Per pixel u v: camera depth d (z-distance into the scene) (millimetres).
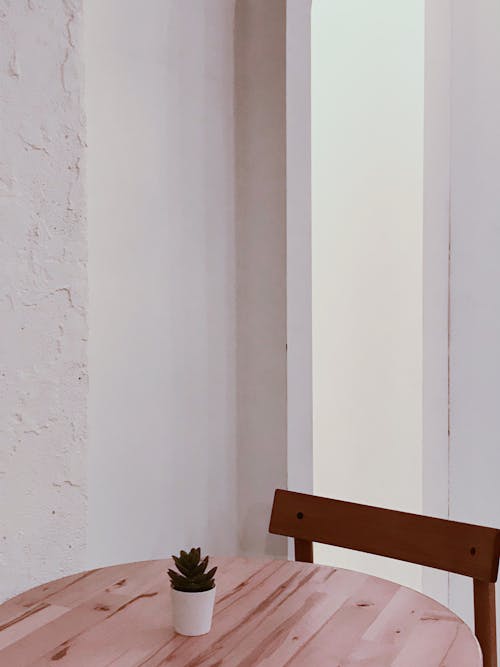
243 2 2186
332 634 1277
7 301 1511
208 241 2115
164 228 1981
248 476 2246
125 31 1857
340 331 2633
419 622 1323
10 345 1519
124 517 1907
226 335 2188
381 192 2744
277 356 2193
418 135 2857
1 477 1515
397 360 2820
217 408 2164
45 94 1560
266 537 2230
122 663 1184
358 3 2652
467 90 2680
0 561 1518
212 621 1328
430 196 2779
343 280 2639
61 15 1578
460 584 2734
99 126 1804
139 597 1427
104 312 1832
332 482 2625
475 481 2709
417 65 2834
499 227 2639
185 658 1197
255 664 1176
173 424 2031
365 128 2693
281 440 2197
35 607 1384
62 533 1626
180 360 2045
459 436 2734
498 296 2646
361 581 1508
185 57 2025
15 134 1512
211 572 1289
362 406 2711
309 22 2197
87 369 1663
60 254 1598
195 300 2082
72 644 1246
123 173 1866
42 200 1562
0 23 1477
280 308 2182
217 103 2127
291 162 2164
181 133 2021
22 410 1544
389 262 2781
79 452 1650
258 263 2207
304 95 2191
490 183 2648
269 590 1463
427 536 1642
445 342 2758
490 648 1549
